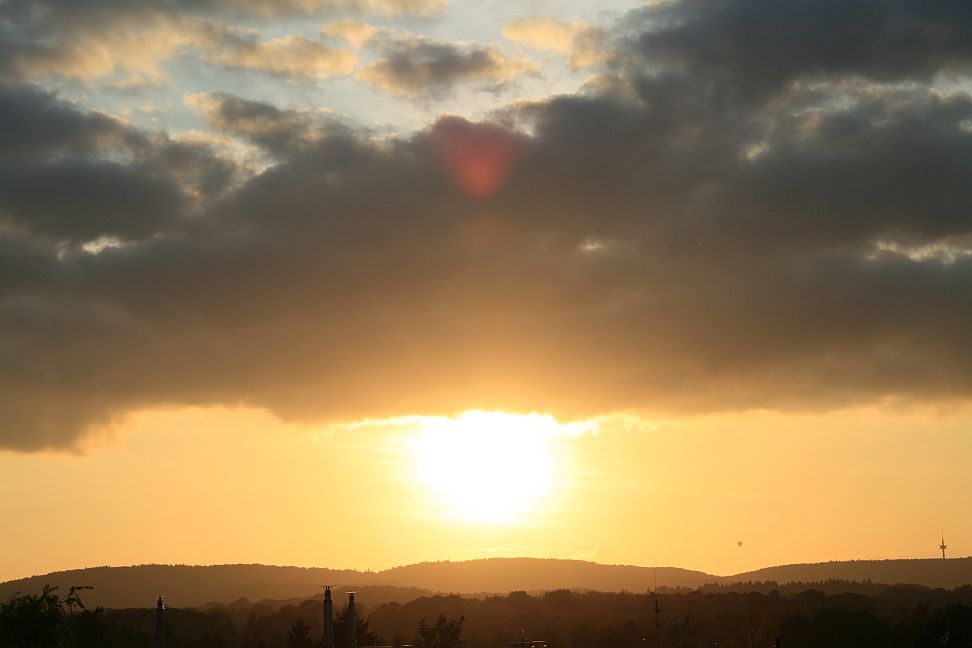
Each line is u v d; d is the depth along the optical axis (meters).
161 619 102.75
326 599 120.06
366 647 167.75
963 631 127.19
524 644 187.25
